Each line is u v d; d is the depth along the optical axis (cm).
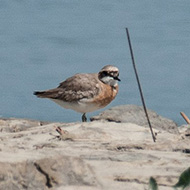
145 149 849
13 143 874
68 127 1041
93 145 869
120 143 882
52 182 639
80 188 633
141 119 1156
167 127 1155
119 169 712
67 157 666
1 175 641
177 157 789
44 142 893
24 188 635
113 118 1142
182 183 620
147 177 676
